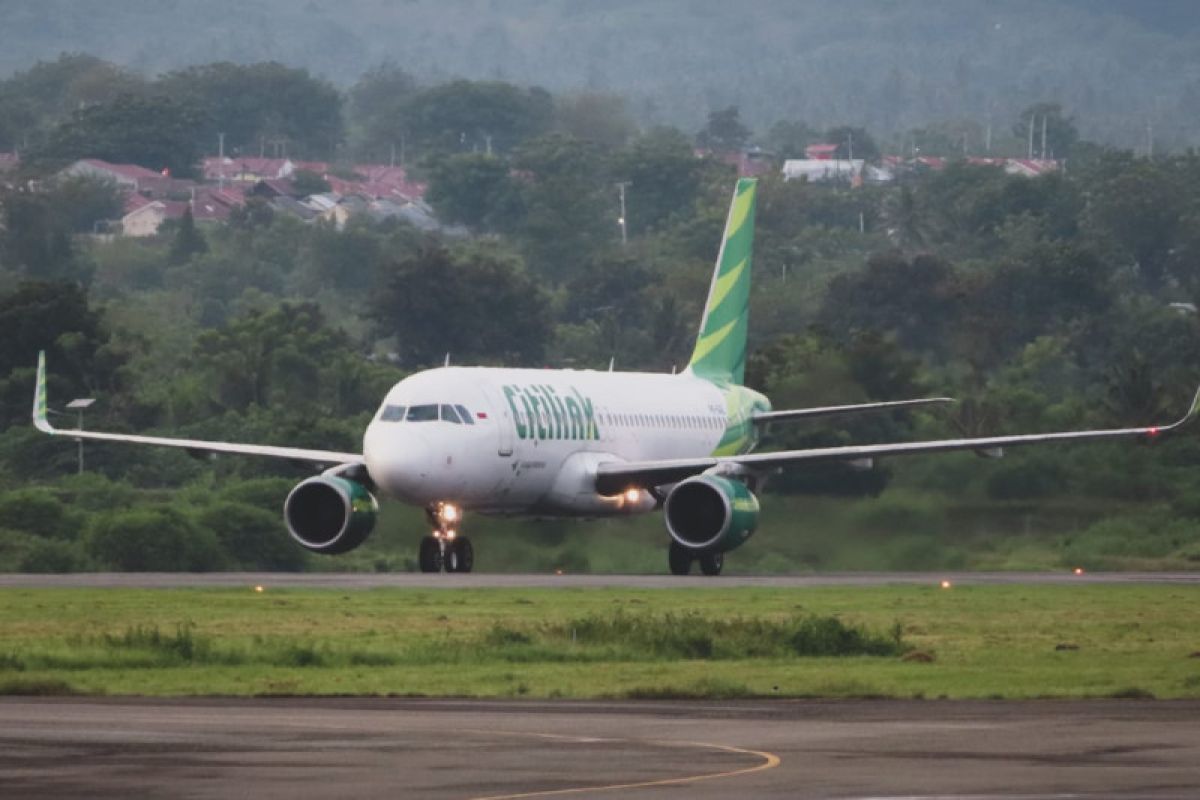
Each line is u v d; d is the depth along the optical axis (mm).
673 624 135125
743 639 131500
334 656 122188
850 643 130875
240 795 72438
